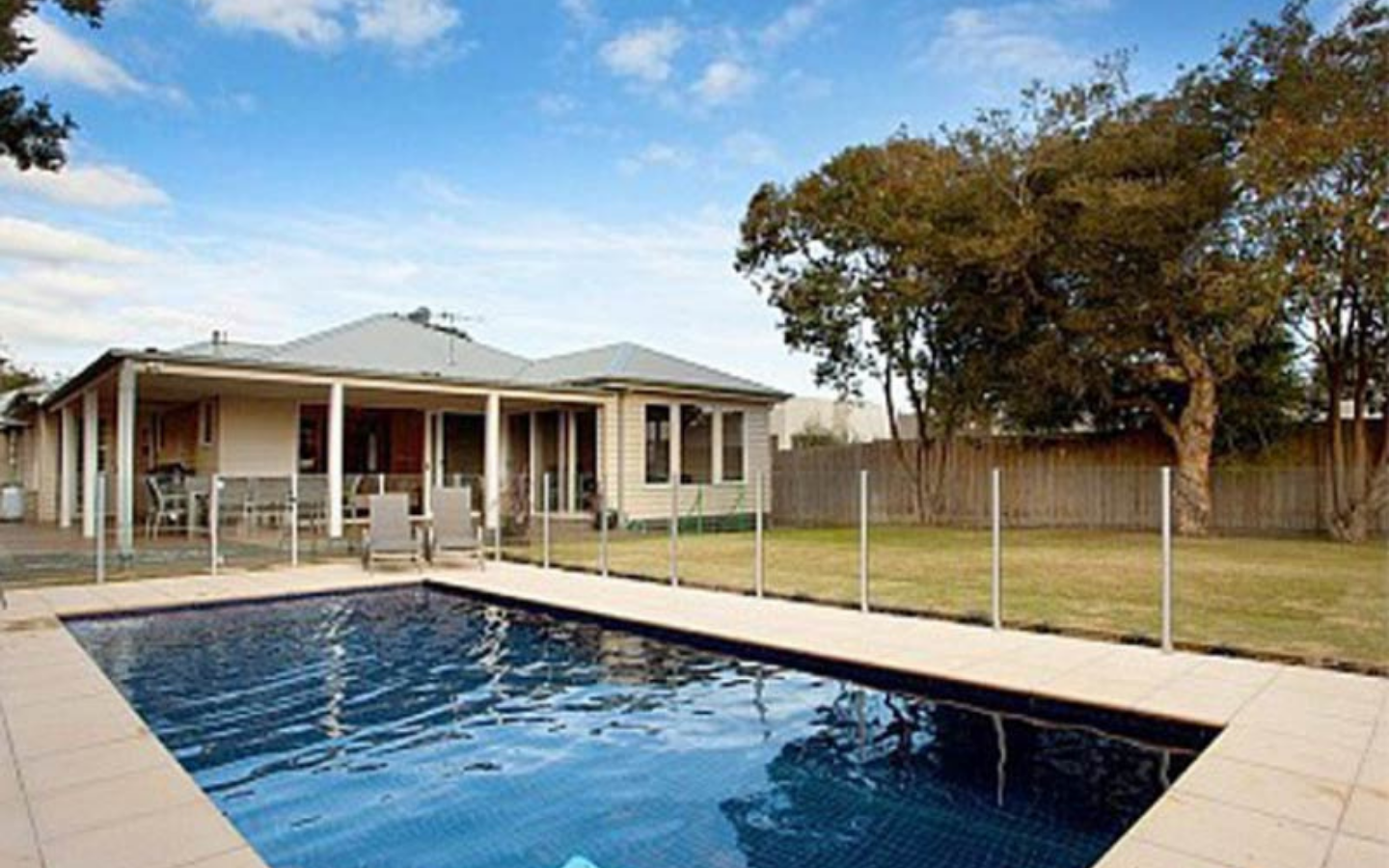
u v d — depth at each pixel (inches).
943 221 676.7
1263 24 565.3
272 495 534.0
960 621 301.0
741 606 334.6
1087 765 194.9
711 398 781.3
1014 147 656.4
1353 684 215.3
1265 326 595.5
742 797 178.7
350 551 506.9
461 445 762.8
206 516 538.6
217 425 615.2
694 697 244.7
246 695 246.2
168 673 267.9
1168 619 251.6
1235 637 267.0
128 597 351.9
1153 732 193.0
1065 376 652.7
